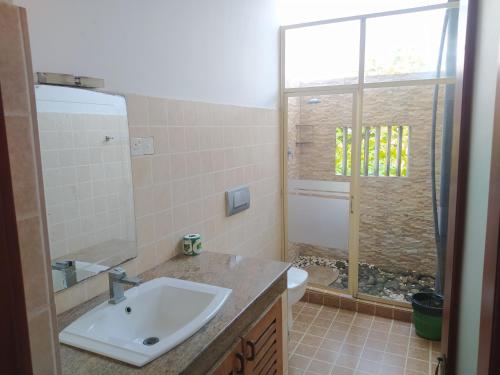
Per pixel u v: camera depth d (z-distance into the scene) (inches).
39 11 53.7
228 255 85.5
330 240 137.9
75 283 60.6
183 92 85.0
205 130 92.8
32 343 24.4
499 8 28.8
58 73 56.4
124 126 68.6
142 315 64.8
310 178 139.2
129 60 69.9
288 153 139.1
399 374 99.2
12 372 22.0
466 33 37.8
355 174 129.8
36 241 24.3
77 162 59.9
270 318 71.3
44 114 54.5
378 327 122.4
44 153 54.7
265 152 126.6
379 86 124.3
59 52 57.0
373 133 145.7
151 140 75.4
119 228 68.6
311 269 149.4
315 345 113.0
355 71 127.0
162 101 78.0
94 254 63.9
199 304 64.6
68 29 58.2
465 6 39.1
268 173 130.0
